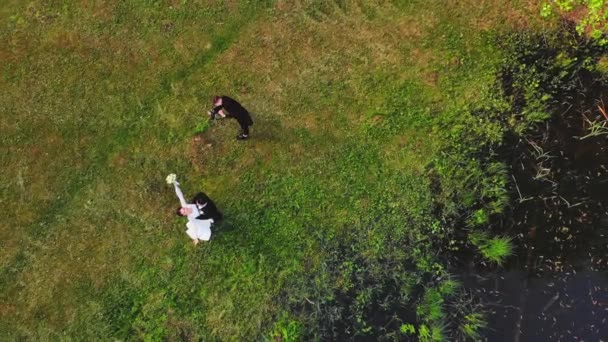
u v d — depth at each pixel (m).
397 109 9.27
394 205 8.69
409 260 8.38
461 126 9.07
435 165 8.88
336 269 8.39
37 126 9.59
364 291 8.23
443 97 9.29
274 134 9.26
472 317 7.98
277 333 8.05
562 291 8.09
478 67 9.41
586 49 9.38
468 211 8.59
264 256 8.52
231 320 8.20
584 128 8.98
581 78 9.25
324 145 9.13
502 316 8.02
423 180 8.80
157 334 8.18
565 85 9.23
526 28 9.59
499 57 9.45
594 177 8.70
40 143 9.48
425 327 7.91
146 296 8.42
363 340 8.00
